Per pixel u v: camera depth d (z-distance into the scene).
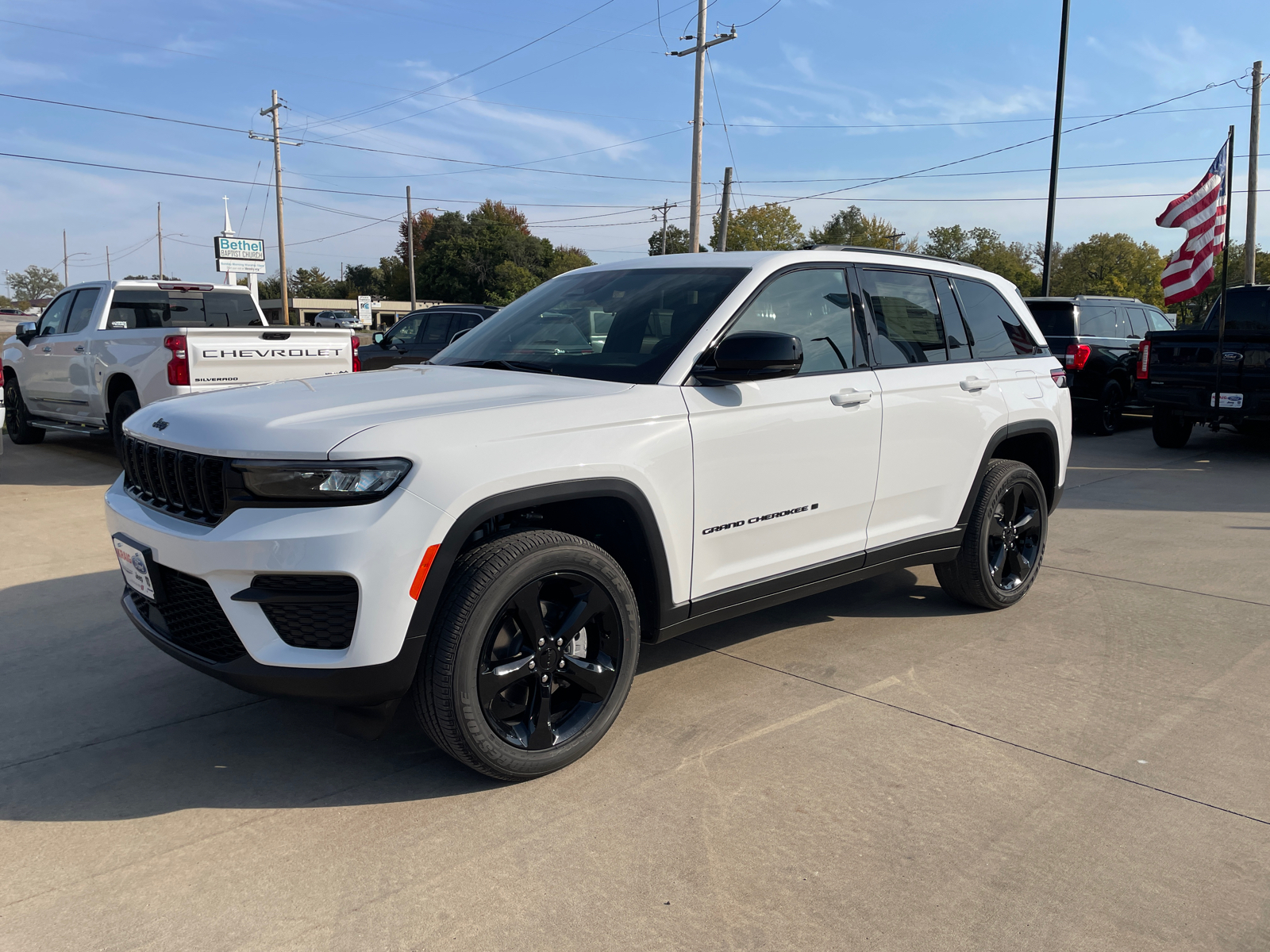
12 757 3.08
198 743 3.19
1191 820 2.71
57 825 2.67
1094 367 12.40
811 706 3.51
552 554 2.80
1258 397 9.85
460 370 3.51
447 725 2.69
